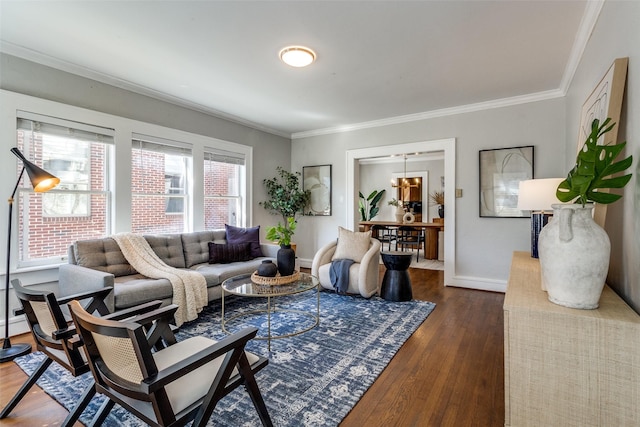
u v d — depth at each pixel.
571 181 1.34
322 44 2.65
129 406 1.21
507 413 1.33
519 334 1.30
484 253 4.23
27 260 2.91
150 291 2.68
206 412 1.20
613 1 1.77
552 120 3.77
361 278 3.63
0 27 2.43
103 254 3.02
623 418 1.15
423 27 2.39
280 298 3.81
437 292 4.14
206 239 4.03
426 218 8.73
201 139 4.40
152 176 3.89
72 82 3.13
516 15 2.23
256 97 3.96
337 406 1.75
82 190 3.25
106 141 3.38
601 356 1.18
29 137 2.89
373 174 9.52
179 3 2.12
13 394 1.88
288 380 2.01
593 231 1.27
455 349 2.47
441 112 4.47
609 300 1.39
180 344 1.59
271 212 5.62
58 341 1.54
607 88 1.71
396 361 2.28
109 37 2.56
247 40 2.60
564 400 1.24
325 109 4.45
